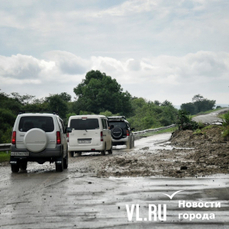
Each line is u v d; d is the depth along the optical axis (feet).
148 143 108.58
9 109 307.58
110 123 92.27
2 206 25.75
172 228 19.81
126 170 44.93
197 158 56.70
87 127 72.79
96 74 476.54
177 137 107.55
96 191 31.09
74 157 71.31
